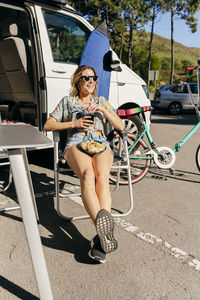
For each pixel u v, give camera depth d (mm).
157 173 4512
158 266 2293
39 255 1744
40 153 5320
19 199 1693
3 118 4715
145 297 1973
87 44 3941
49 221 2930
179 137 7852
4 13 4160
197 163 4316
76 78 2996
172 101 14273
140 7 32406
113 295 1983
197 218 3092
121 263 2314
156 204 3400
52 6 3877
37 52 3703
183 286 2088
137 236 2695
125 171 4242
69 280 2109
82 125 2826
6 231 2697
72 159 2631
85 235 2711
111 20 34125
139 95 4789
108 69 4117
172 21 34625
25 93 4250
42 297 1780
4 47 4074
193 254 2459
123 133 3045
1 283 2057
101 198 2346
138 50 43844
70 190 3725
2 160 4617
